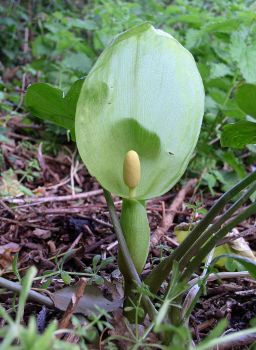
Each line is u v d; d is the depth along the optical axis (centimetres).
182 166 33
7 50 124
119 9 99
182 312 32
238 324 37
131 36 31
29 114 95
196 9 100
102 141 32
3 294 38
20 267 48
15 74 114
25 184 75
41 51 116
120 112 32
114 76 32
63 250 52
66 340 29
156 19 112
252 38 75
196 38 88
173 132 32
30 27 133
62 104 36
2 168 76
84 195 69
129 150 33
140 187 33
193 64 33
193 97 33
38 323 34
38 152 82
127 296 33
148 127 32
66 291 34
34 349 17
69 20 113
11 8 135
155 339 30
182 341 23
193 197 70
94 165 33
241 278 44
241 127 35
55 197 67
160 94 32
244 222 60
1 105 81
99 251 51
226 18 89
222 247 48
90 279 36
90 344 30
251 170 81
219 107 79
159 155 33
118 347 30
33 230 56
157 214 62
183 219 62
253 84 32
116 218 33
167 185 33
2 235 55
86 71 95
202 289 30
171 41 32
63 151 87
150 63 32
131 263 32
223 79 83
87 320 32
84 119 32
